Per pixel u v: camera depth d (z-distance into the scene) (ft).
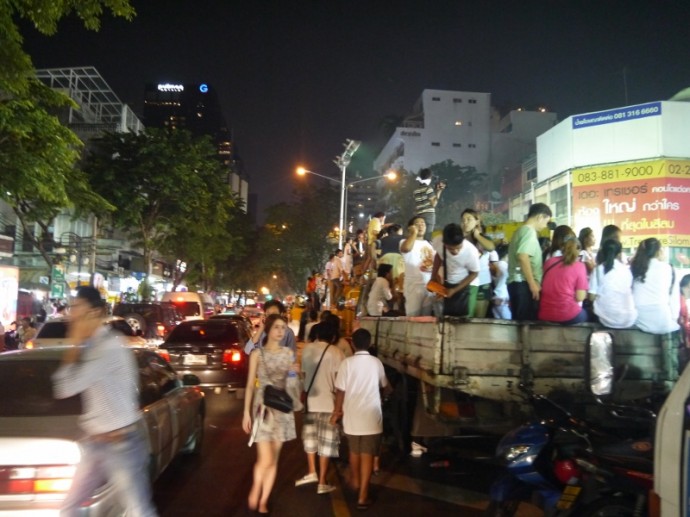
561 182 96.53
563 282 22.68
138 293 108.37
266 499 21.53
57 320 46.65
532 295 24.45
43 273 104.88
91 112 146.41
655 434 11.30
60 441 15.30
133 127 157.28
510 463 16.39
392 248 42.98
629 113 88.84
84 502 14.52
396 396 31.07
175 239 121.70
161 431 20.80
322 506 22.53
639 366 22.24
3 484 14.87
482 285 28.63
